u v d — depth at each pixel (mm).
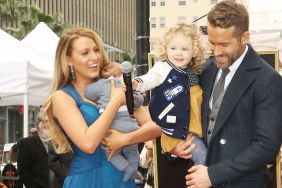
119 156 3248
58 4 55844
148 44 6930
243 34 2789
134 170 3279
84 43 3223
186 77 3303
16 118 28891
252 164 2744
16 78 6852
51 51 9414
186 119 3254
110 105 3088
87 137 3045
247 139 2857
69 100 3193
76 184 3246
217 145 2922
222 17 2744
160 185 3568
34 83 7102
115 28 79812
